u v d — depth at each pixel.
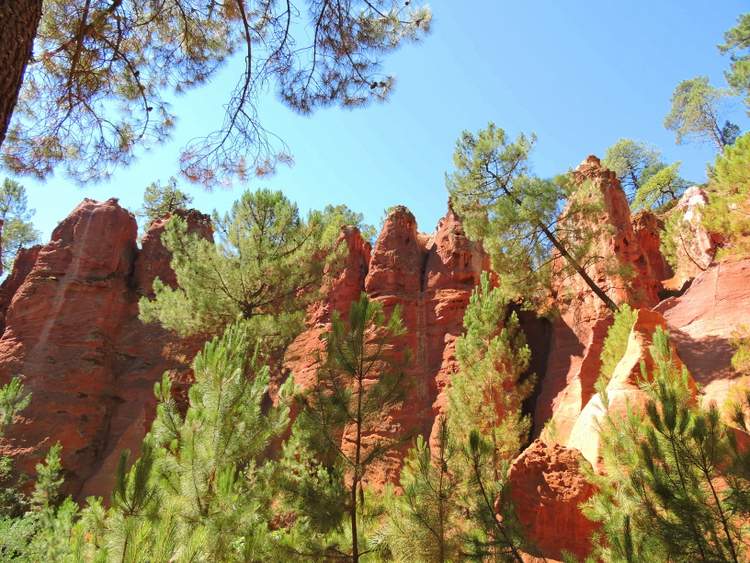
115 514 4.80
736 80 45.03
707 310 14.66
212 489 6.98
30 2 3.56
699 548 4.70
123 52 7.66
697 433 5.07
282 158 7.62
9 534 13.47
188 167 7.57
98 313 30.48
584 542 8.24
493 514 5.87
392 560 6.64
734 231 14.38
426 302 26.22
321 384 7.56
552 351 22.42
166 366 29.25
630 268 20.20
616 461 6.19
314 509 6.89
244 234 20.97
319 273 21.47
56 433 26.22
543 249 21.03
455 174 22.62
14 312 30.48
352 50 7.55
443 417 6.80
